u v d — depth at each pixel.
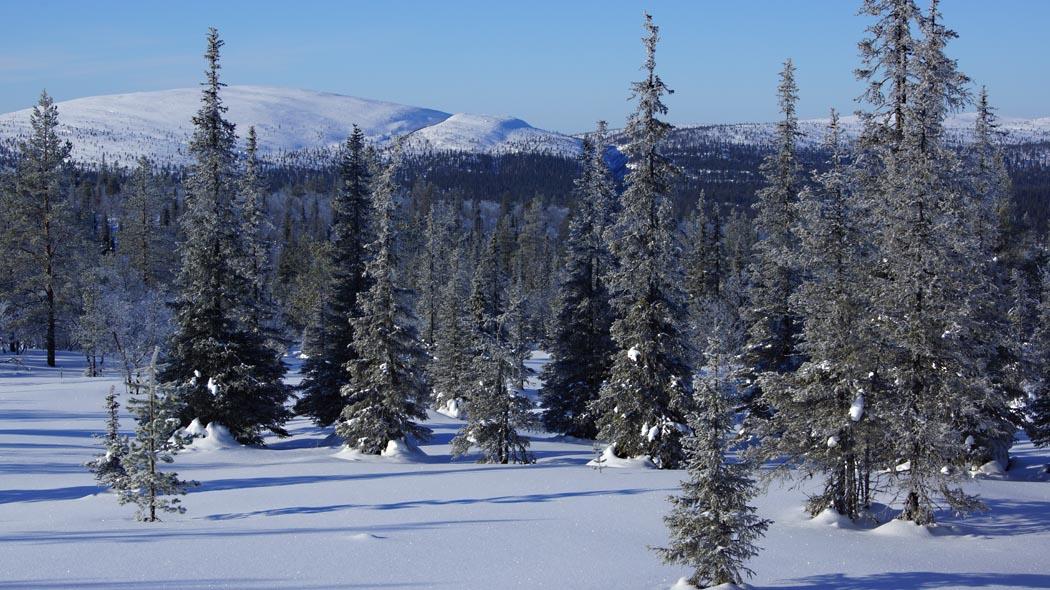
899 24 24.78
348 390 33.53
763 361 31.97
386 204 33.19
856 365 20.23
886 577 15.52
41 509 20.50
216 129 36.12
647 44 29.98
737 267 62.59
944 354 20.38
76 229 61.56
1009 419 31.61
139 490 19.47
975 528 20.39
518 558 15.66
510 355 32.12
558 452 35.84
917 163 20.66
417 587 13.50
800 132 33.28
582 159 40.72
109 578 13.39
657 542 17.31
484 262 74.62
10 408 40.44
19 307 61.34
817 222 21.06
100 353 59.91
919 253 20.27
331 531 17.61
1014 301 40.44
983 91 37.66
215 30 36.19
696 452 13.90
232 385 35.16
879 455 21.03
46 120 59.09
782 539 18.81
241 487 24.33
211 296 35.69
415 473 27.41
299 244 109.44
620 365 31.22
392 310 32.88
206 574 13.81
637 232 30.48
